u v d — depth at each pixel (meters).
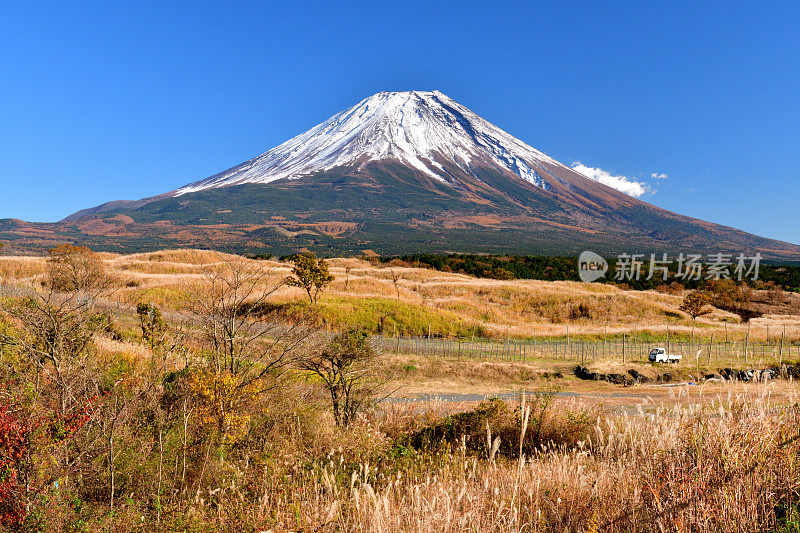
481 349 36.03
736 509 3.90
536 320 54.47
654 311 56.66
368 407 11.55
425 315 44.31
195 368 8.85
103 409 6.84
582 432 8.66
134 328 19.45
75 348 9.86
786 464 4.43
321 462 7.12
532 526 4.55
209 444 7.03
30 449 5.36
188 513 5.50
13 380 7.38
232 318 9.27
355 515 5.11
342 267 81.69
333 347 11.09
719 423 4.91
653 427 5.95
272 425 8.57
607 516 4.48
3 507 4.85
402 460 7.62
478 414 9.48
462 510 5.04
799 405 5.32
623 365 28.23
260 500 5.77
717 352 32.75
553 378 27.14
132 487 6.03
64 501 5.25
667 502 4.11
